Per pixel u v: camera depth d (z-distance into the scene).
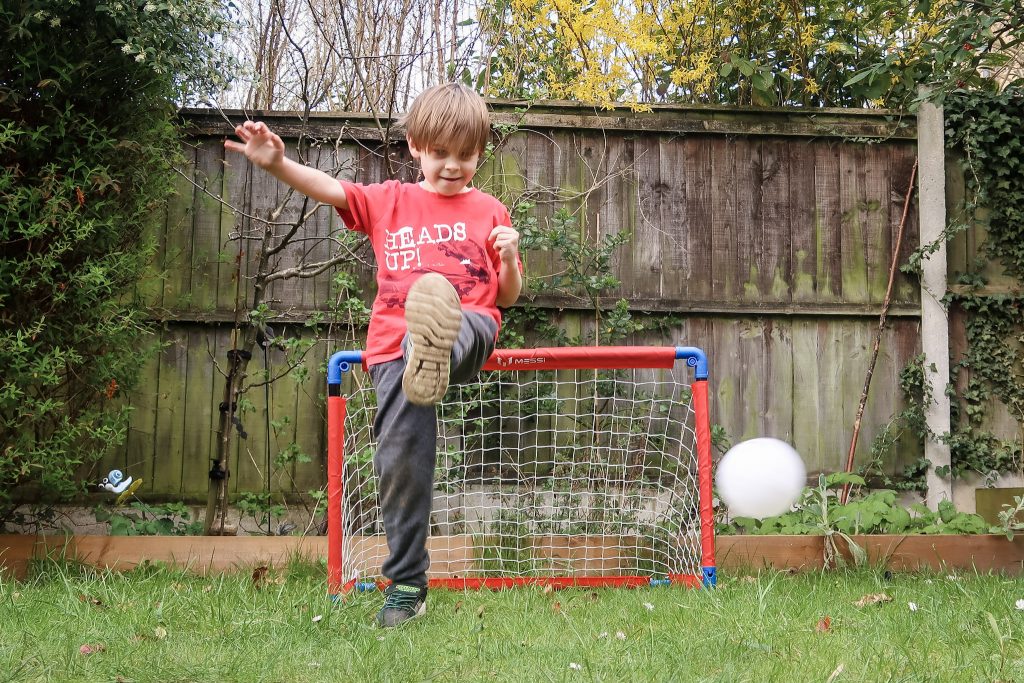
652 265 4.80
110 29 3.48
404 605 2.51
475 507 4.41
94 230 3.56
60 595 2.76
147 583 3.18
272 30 5.38
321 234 4.64
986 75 6.00
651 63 5.36
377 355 2.48
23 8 3.33
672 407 4.72
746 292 4.82
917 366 4.84
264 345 4.30
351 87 5.31
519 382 4.67
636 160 4.83
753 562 4.02
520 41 5.23
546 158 4.80
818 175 4.90
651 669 1.98
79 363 3.65
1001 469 4.86
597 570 3.98
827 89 5.40
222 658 2.03
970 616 2.57
